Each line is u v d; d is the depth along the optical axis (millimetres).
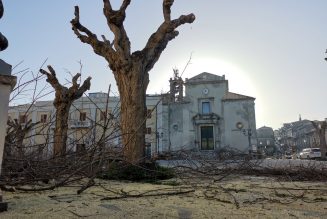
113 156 5348
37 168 4676
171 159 8141
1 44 3125
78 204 3666
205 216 3115
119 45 8633
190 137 40281
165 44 9344
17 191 4734
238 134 40281
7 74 3096
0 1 3107
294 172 9023
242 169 8461
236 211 3379
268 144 83250
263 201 4105
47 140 5469
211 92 41875
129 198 4293
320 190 5418
